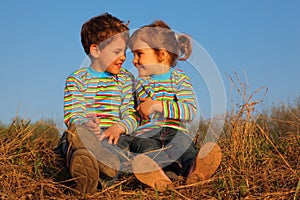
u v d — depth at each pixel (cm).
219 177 311
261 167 344
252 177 324
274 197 295
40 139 374
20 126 386
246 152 360
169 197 293
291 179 316
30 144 367
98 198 289
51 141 394
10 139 368
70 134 288
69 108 330
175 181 313
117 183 313
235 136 375
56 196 297
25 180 315
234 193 297
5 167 325
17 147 360
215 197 297
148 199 294
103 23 349
